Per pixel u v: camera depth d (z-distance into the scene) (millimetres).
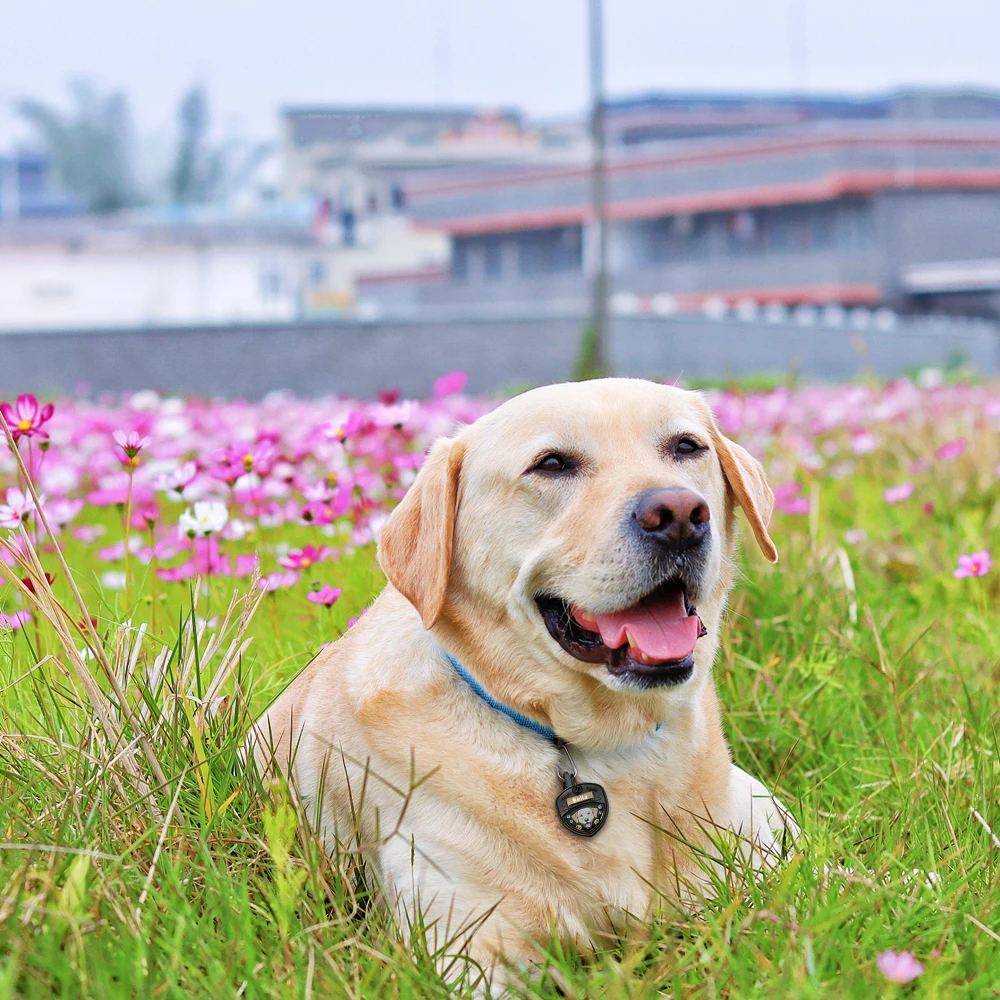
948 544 6023
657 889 2965
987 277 45094
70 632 3600
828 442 9031
